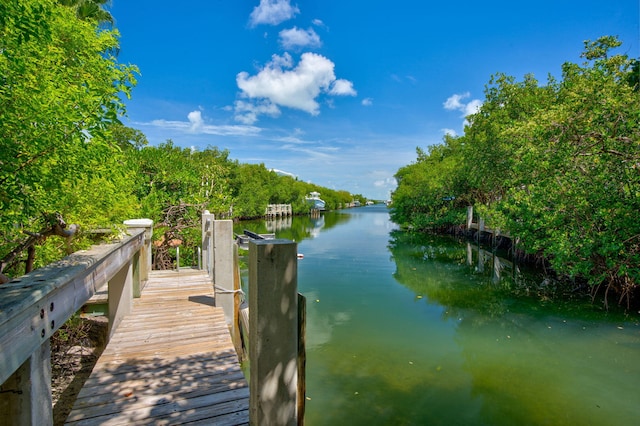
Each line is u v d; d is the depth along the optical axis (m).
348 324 6.62
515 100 14.45
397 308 7.58
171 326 4.17
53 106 2.27
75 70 3.58
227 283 4.88
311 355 5.32
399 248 16.77
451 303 7.93
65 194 3.08
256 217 38.00
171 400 2.71
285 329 1.88
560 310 7.35
